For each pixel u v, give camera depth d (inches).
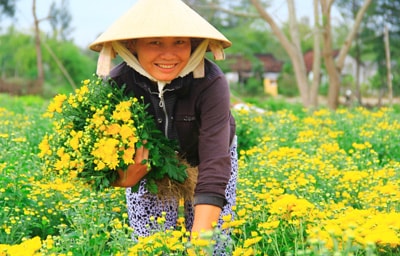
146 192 171.6
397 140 376.2
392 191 205.8
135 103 159.0
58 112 163.5
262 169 252.7
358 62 1571.1
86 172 159.0
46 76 2266.2
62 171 161.3
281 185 241.9
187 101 158.9
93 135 156.7
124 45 158.1
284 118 434.9
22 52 2277.3
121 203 221.5
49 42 2236.7
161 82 154.4
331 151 317.1
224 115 157.4
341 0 1547.7
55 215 217.2
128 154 153.3
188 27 147.3
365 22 1566.2
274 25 865.5
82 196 218.7
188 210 181.8
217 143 155.1
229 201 174.2
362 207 233.0
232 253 162.6
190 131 163.5
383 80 1712.6
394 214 158.4
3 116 493.4
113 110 159.6
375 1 1541.6
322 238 148.9
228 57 1990.7
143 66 153.9
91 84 161.8
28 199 217.2
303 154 297.7
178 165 165.3
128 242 159.0
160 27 146.9
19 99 975.6
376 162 295.3
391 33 1600.6
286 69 2341.3
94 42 153.8
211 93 156.9
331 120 463.2
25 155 278.8
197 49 153.5
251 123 398.3
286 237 174.4
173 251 162.6
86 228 178.4
